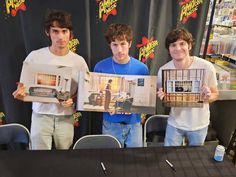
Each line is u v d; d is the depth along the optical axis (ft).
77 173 4.04
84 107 5.00
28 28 5.75
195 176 4.03
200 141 5.48
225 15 6.83
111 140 5.18
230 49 7.13
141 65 5.35
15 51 5.98
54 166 4.18
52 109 5.40
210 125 7.91
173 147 4.84
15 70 6.13
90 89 4.98
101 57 6.27
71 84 5.13
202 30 6.46
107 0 5.81
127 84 5.01
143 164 4.31
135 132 5.65
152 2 5.94
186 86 4.86
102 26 6.00
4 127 5.48
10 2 5.57
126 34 4.82
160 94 4.90
